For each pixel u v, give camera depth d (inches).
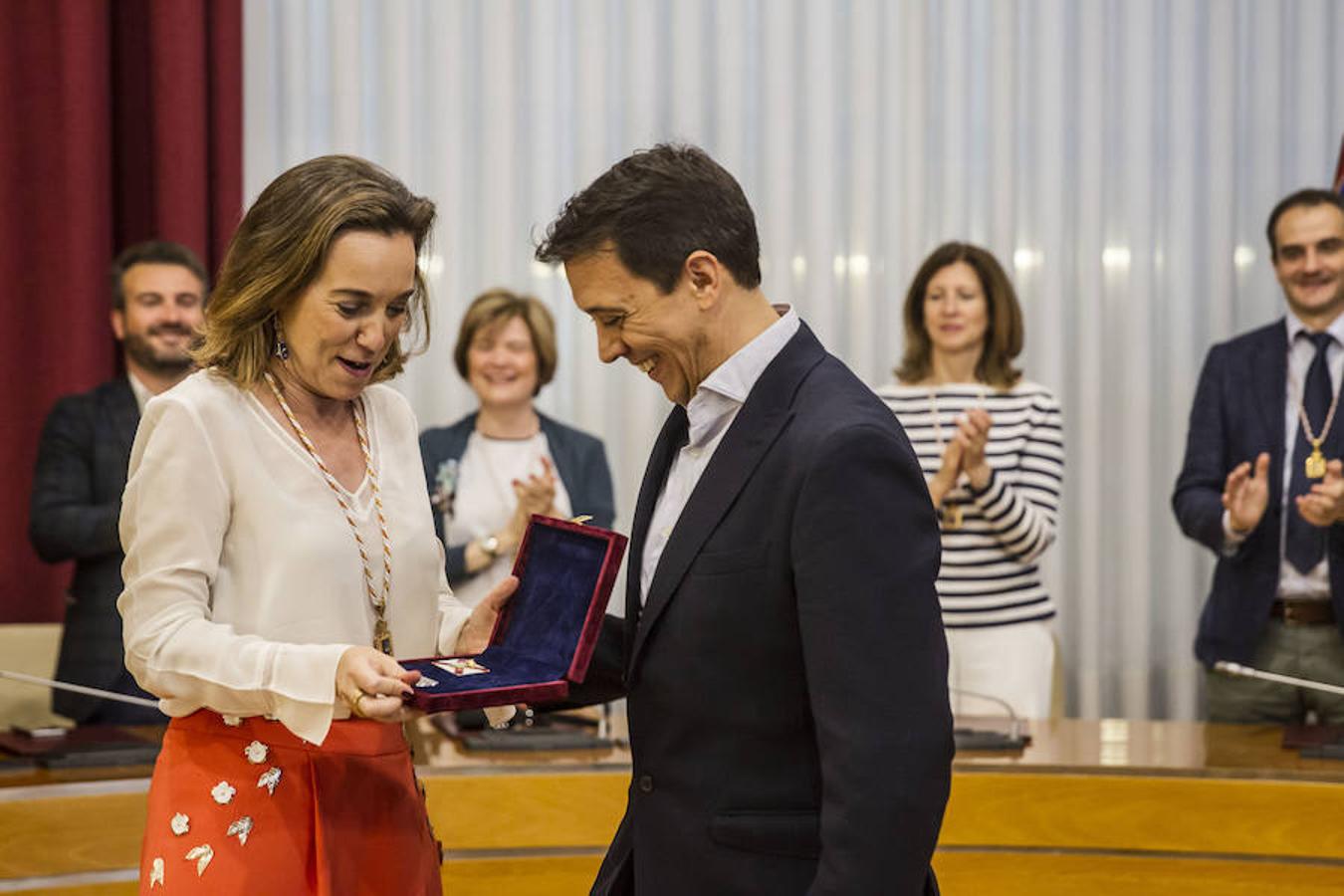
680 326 69.4
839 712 63.0
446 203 187.8
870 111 194.1
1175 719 198.1
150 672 71.8
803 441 66.8
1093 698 195.0
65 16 168.7
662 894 69.6
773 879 67.2
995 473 143.2
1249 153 198.7
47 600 172.6
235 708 71.4
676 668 69.2
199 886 73.5
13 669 145.0
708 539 68.6
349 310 73.2
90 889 103.8
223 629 71.7
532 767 111.3
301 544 74.2
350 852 75.1
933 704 63.4
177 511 72.5
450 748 117.9
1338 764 111.5
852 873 61.7
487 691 68.9
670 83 192.5
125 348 146.6
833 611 63.6
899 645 63.4
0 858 101.6
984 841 111.8
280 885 73.7
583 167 190.5
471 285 189.8
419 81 188.2
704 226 68.7
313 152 185.3
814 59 193.5
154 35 172.2
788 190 192.7
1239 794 109.2
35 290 171.5
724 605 67.8
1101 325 196.2
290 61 184.2
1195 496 149.9
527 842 110.7
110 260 173.2
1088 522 195.2
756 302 71.0
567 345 191.0
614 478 191.6
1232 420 153.0
